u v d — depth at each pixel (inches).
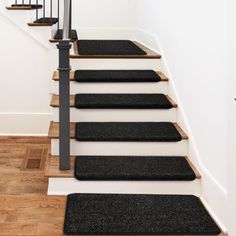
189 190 110.3
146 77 143.2
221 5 91.9
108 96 138.8
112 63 154.6
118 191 110.5
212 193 99.4
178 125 130.7
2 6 167.3
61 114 109.2
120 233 90.6
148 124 131.0
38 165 143.3
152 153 122.0
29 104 177.2
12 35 170.4
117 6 213.3
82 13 212.4
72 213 98.3
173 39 137.9
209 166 102.7
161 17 157.8
